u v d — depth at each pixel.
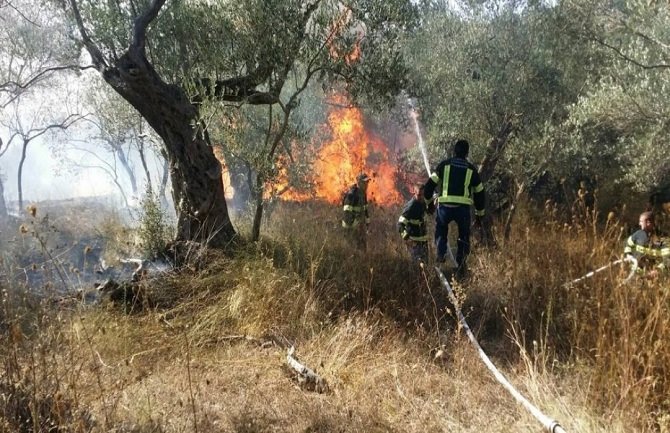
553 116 10.66
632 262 5.11
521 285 5.50
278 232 8.23
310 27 7.29
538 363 4.40
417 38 11.38
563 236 6.59
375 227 10.57
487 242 7.85
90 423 3.15
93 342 4.26
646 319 3.81
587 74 10.43
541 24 10.28
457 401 3.93
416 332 5.14
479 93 10.38
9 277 4.19
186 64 7.59
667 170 10.25
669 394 3.49
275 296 5.52
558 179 11.51
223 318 5.28
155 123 6.66
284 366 4.34
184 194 6.88
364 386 4.06
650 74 8.92
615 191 12.30
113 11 7.32
